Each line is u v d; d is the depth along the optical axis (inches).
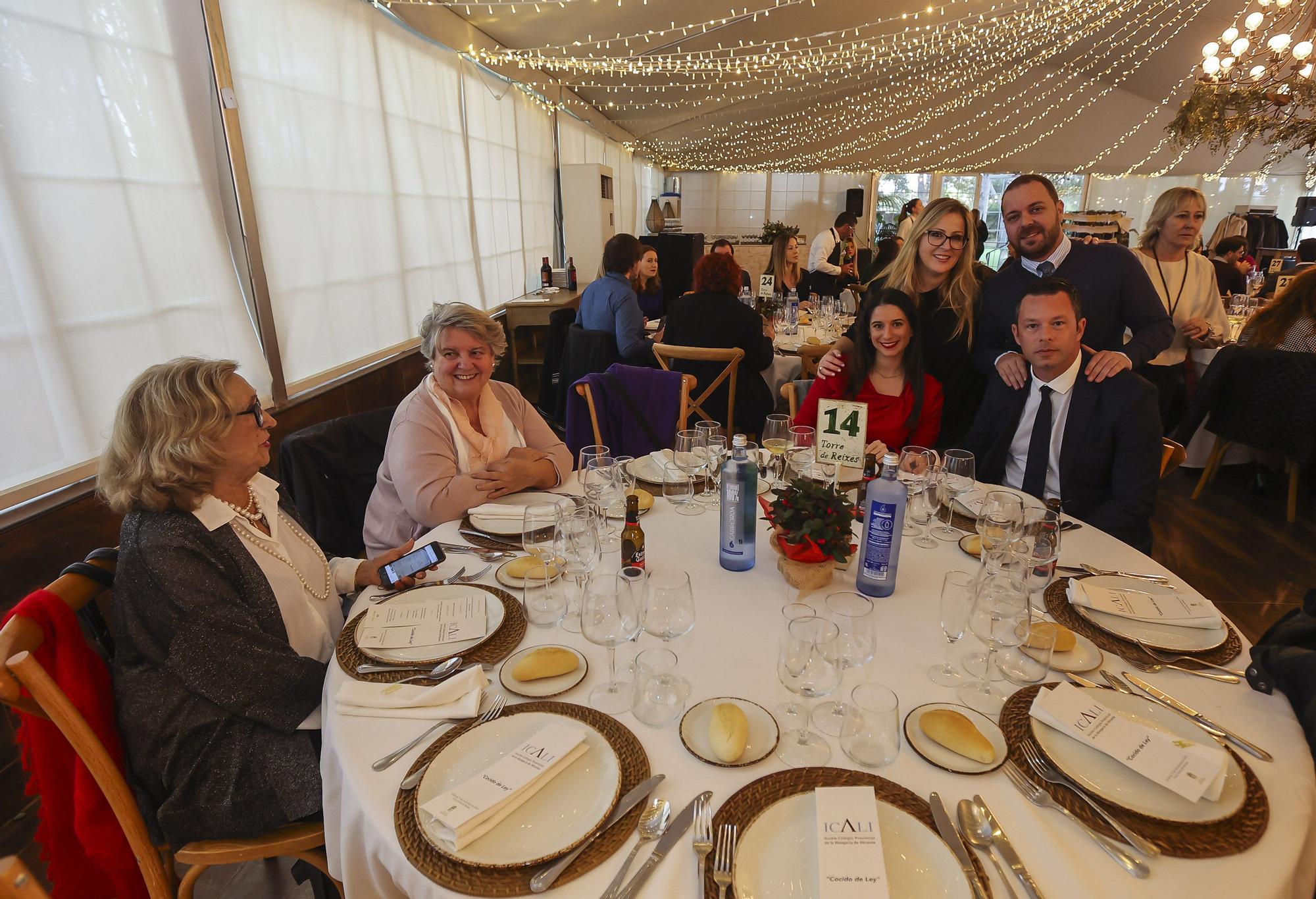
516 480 74.3
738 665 45.2
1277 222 357.7
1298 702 39.8
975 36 245.6
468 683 42.4
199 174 87.5
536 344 228.7
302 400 106.3
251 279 96.4
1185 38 251.6
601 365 163.2
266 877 66.6
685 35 188.9
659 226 398.6
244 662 47.7
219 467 50.3
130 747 46.5
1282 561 127.2
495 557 61.2
